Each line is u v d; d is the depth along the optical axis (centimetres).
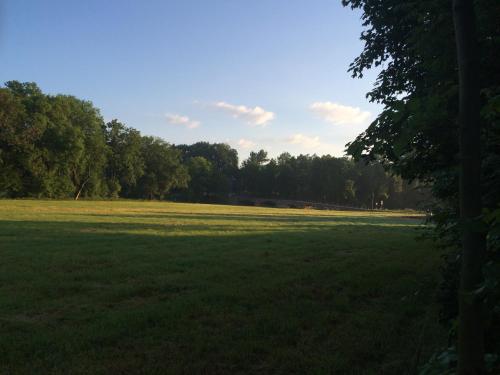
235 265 1184
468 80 189
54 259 1205
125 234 1909
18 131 6406
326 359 522
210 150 15900
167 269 1098
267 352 551
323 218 4081
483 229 181
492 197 328
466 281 191
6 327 624
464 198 188
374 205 11150
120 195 9544
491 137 312
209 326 648
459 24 192
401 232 2581
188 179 10544
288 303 785
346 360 520
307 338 601
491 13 369
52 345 552
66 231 1944
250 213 4644
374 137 268
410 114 221
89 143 7825
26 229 1962
